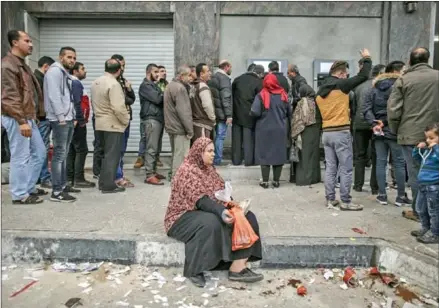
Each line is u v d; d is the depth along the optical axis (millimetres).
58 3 7680
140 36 8062
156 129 6344
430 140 3740
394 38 7613
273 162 6160
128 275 3586
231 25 7680
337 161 5141
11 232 3889
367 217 4574
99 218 4402
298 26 7699
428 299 3184
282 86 6531
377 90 4980
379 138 5117
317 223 4332
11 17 7520
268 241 3758
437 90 4016
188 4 7574
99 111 5578
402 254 3523
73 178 6059
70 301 3135
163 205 5027
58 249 3789
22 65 4656
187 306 3086
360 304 3139
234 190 6129
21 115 4574
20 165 4848
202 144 3631
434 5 7590
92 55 8094
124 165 7492
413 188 4355
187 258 3428
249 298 3229
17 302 3127
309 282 3508
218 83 6633
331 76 4812
